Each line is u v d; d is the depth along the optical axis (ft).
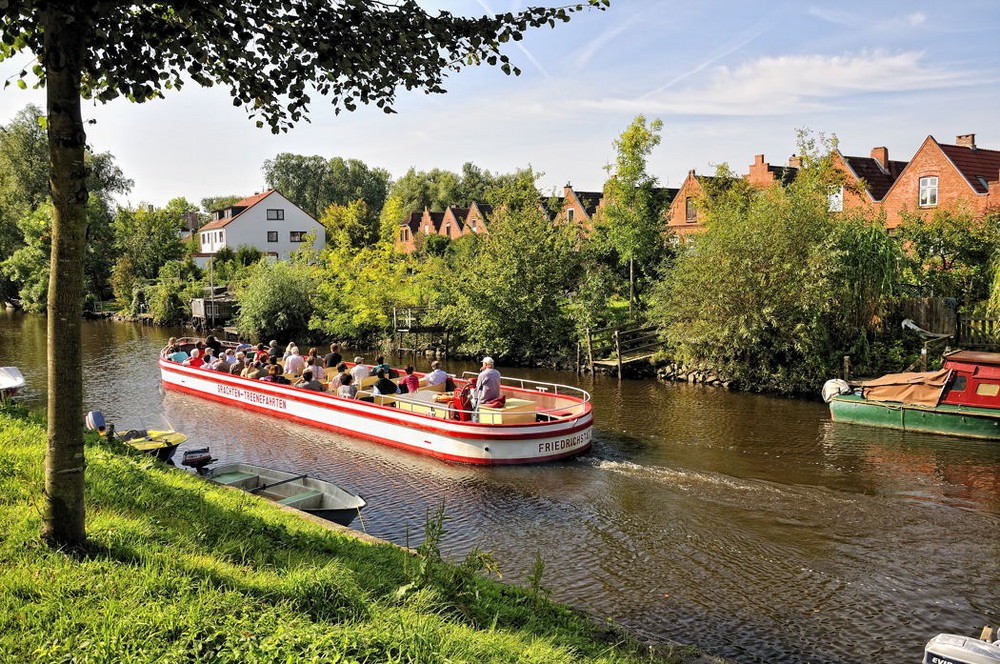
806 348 63.82
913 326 65.57
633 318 90.84
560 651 17.30
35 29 17.49
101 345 108.88
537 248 87.30
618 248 94.68
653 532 33.27
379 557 23.15
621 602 26.66
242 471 38.52
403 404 51.88
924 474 41.27
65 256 16.08
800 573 28.89
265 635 13.50
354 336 108.99
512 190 97.91
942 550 30.83
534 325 87.25
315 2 17.98
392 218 117.19
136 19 17.30
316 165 316.19
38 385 73.31
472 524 34.81
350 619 15.35
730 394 66.59
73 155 15.55
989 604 26.23
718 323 68.13
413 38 18.56
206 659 12.60
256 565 19.07
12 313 168.76
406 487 40.70
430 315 98.78
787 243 65.31
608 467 43.32
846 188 100.78
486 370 46.60
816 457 44.98
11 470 22.72
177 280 150.92
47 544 16.70
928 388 50.70
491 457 44.29
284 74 19.39
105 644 12.59
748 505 36.52
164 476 29.45
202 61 19.08
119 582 15.19
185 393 68.80
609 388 70.49
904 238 76.43
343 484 41.37
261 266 124.47
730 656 23.06
